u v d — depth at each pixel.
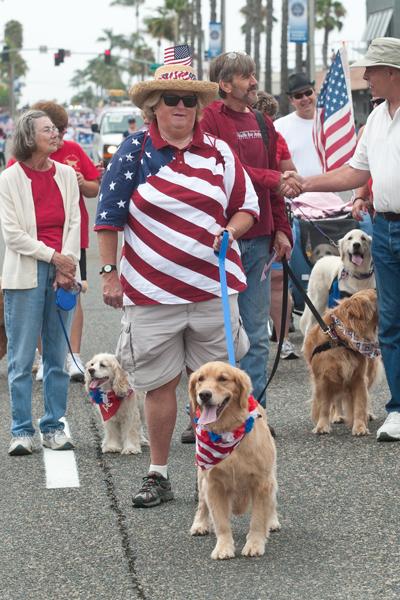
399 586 7.89
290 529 9.33
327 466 11.26
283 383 15.51
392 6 45.56
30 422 12.28
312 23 56.75
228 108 11.95
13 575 8.46
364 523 9.41
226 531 8.72
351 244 15.55
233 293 9.74
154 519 9.74
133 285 9.74
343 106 19.50
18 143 11.93
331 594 7.79
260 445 8.54
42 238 12.03
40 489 10.83
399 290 12.22
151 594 7.95
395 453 11.69
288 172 12.00
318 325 12.73
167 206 9.51
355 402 12.65
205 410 8.31
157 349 9.78
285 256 12.01
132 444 12.30
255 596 7.82
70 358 16.25
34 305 12.03
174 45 9.81
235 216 9.76
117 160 9.72
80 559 8.77
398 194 12.01
